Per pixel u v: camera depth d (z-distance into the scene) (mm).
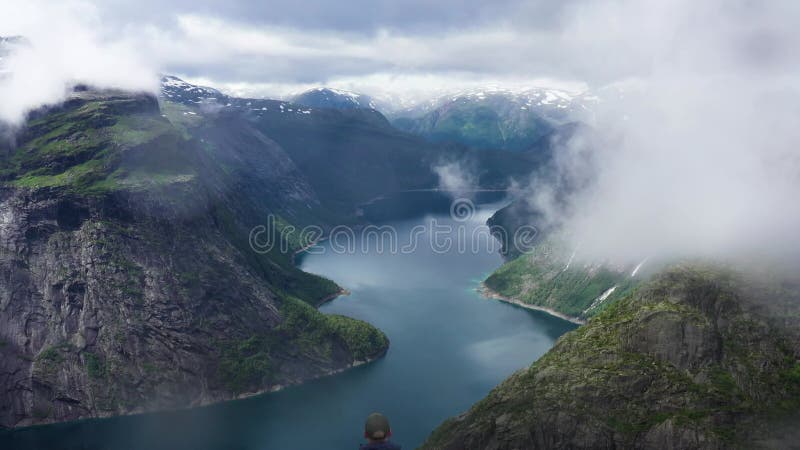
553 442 172750
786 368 175500
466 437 182375
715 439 161250
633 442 167000
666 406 172750
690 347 182375
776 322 184125
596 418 172250
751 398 170875
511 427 177125
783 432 161875
